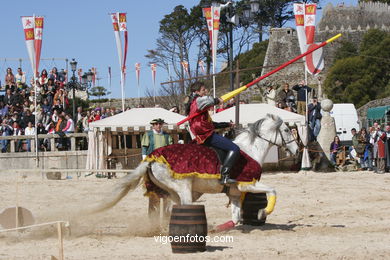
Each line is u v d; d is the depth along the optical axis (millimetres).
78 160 25984
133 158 25109
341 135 34750
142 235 10477
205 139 9875
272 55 74500
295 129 24375
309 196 16188
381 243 9336
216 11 27094
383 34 68062
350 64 62031
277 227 11125
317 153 25359
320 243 9352
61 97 31078
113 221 12094
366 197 15641
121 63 27969
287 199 15633
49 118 28766
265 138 10648
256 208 11141
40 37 25297
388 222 11680
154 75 46125
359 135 26188
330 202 14922
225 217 12703
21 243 9711
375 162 23844
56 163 26125
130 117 24219
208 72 81688
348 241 9539
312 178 21359
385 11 76125
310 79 69938
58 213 11781
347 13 76125
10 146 27562
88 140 25109
